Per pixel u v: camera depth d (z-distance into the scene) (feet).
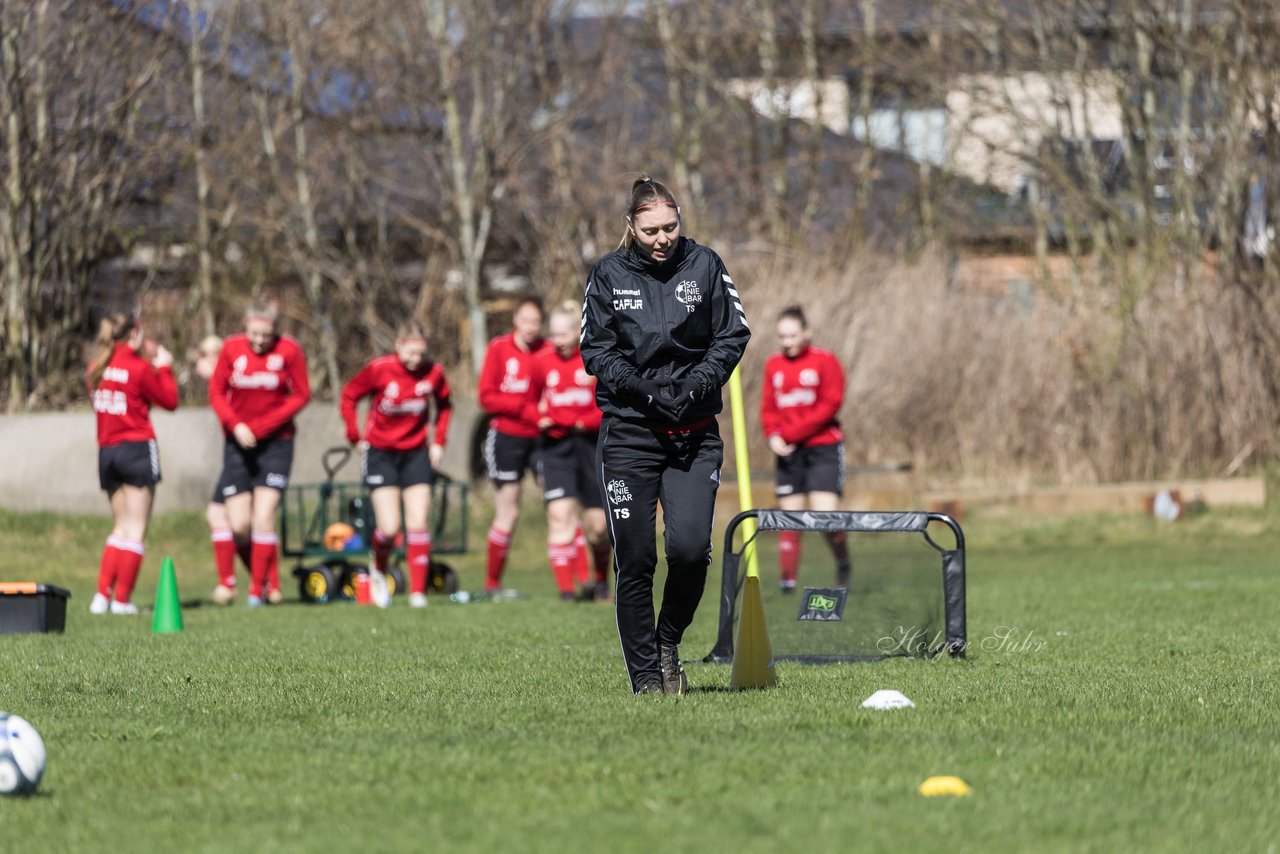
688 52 367.45
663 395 72.38
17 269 265.75
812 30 365.81
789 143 378.94
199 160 304.71
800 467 150.20
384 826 48.52
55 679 86.17
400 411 149.38
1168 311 259.60
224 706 74.49
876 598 94.48
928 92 370.32
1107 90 343.46
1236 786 54.49
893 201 371.76
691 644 107.96
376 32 320.91
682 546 74.43
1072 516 238.89
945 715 69.36
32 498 223.30
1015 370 258.98
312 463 239.91
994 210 368.68
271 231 322.34
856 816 49.26
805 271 273.33
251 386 151.43
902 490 249.14
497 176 324.80
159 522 225.56
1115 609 133.18
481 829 47.80
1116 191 336.08
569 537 159.12
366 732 65.87
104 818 50.31
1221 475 253.03
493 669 90.38
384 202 344.49
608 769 56.39
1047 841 46.52
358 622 129.90
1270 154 272.72
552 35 339.57
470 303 318.24
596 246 341.82
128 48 281.13
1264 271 269.85
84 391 277.03
